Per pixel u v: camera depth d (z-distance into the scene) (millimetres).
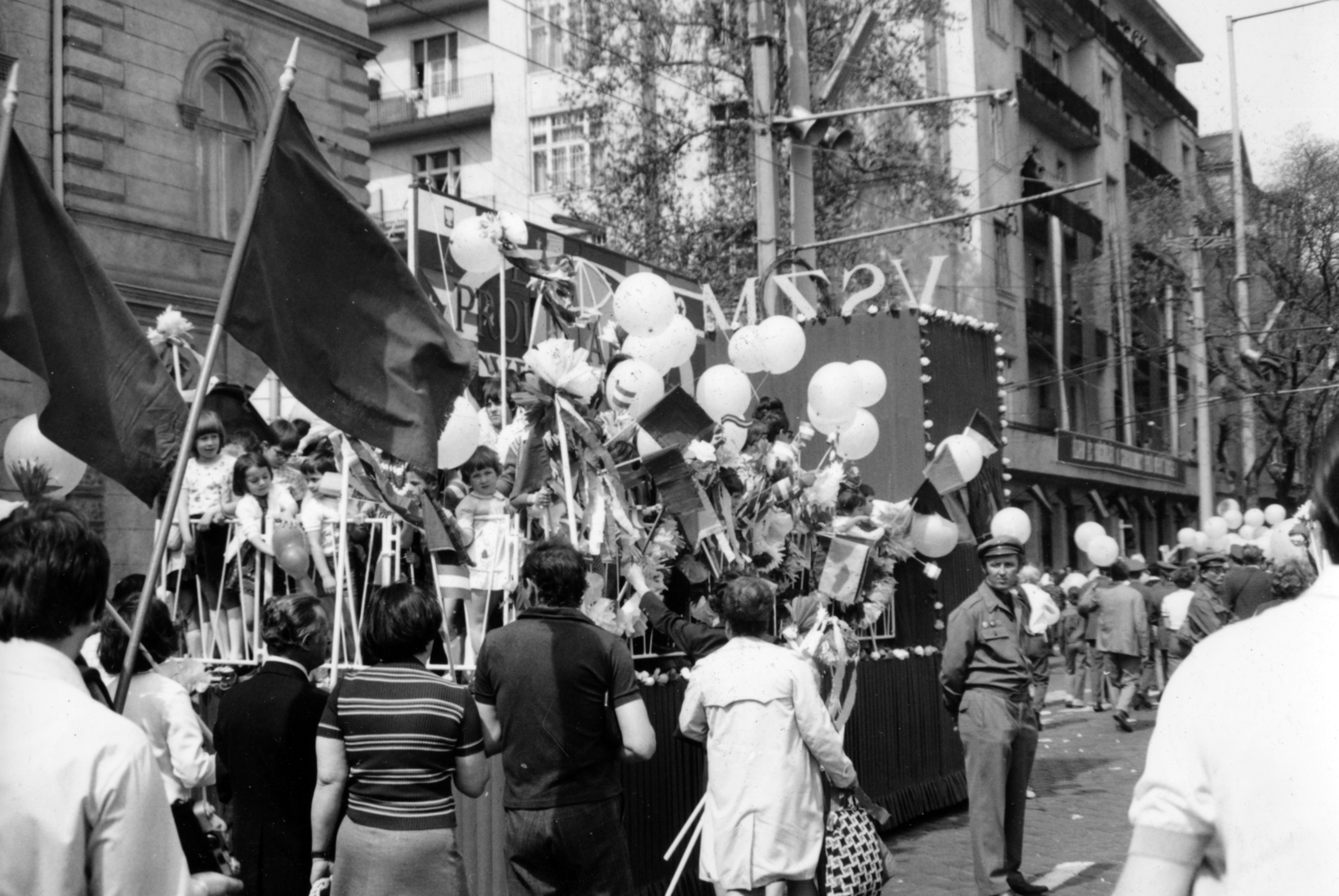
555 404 6445
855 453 8742
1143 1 44344
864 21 13125
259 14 19031
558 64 36156
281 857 4875
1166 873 2061
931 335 10320
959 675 7340
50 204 4504
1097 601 15242
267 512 7113
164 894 2467
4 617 2598
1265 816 1963
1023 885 7305
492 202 35281
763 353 8086
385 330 5191
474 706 4719
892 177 27047
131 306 17094
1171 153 47625
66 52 16391
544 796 4969
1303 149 28797
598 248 11406
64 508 2734
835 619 7555
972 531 10562
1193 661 2123
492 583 6281
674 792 7098
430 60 37844
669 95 26500
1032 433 33531
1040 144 38281
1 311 4359
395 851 4449
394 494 6027
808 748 5422
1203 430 27656
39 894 2334
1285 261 28781
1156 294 34844
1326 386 27656
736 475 7383
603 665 5059
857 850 5648
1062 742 14023
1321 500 2143
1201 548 18906
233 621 7207
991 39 34406
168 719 4691
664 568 7078
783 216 24234
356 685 4621
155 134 17484
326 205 5070
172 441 4730
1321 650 2014
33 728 2426
